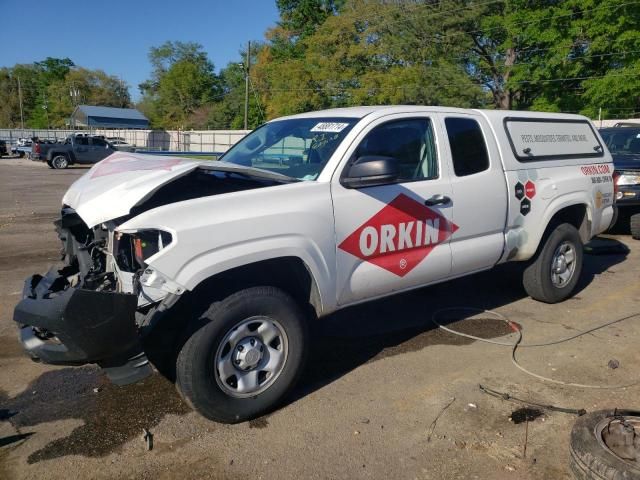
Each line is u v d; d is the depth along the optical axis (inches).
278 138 178.1
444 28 1519.4
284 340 143.0
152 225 124.0
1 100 4148.6
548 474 119.6
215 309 131.6
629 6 1196.5
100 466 123.3
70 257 165.6
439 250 176.7
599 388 157.4
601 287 256.2
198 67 3228.3
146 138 2251.5
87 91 3823.8
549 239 220.8
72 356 120.9
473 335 197.5
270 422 140.9
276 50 2322.8
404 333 199.8
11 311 219.0
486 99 1549.0
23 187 754.2
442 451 128.2
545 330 202.2
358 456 126.5
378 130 165.0
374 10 1583.4
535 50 1380.4
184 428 138.2
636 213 363.3
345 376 166.2
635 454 112.1
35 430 137.3
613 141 427.2
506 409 146.1
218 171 141.4
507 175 197.5
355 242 154.3
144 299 127.4
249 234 133.8
